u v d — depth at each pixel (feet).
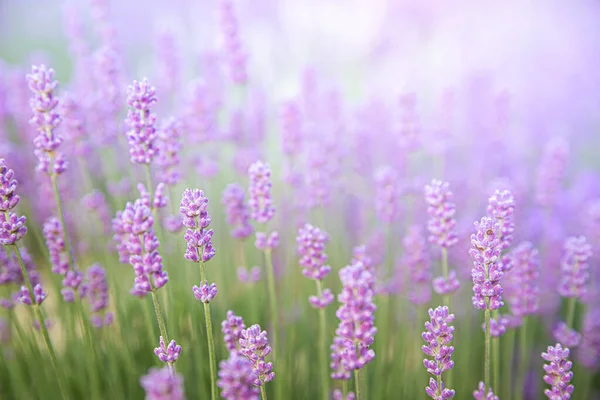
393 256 3.18
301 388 2.87
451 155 3.64
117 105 2.99
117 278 3.01
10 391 2.92
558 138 3.89
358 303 2.29
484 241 2.35
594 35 5.33
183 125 3.05
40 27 6.32
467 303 3.02
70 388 2.82
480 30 5.14
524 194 3.20
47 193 2.98
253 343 2.30
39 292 2.42
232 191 2.81
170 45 3.26
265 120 3.29
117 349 2.87
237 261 3.11
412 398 2.88
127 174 3.17
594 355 2.89
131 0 4.94
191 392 2.76
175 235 2.78
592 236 3.01
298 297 3.07
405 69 4.29
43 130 2.52
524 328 2.70
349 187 3.31
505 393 2.87
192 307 2.71
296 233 3.16
